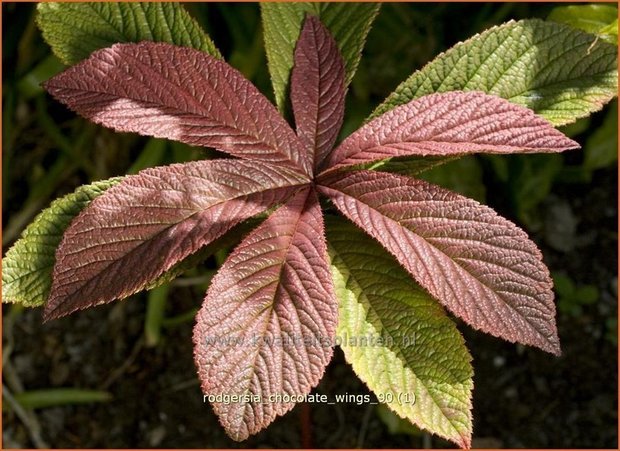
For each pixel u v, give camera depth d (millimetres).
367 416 1406
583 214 1541
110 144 1513
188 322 1486
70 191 1546
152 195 868
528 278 854
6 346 1433
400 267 911
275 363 840
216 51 959
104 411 1431
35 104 1564
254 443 1399
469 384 887
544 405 1403
